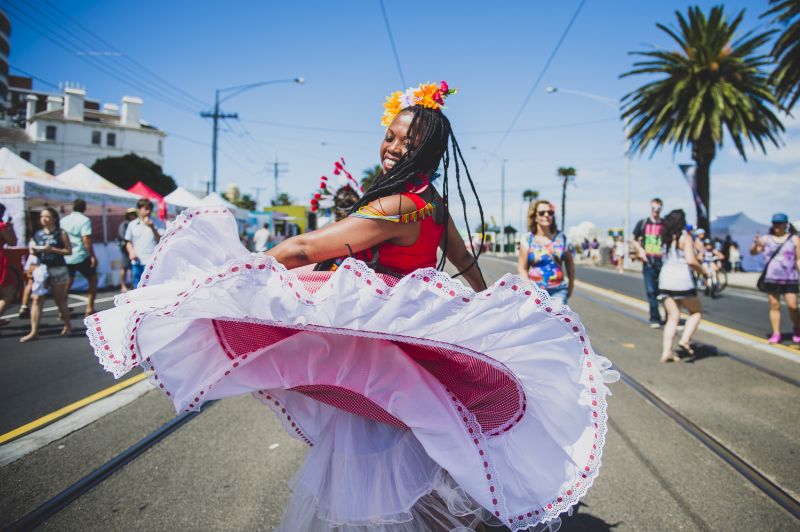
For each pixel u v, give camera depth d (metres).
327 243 1.43
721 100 18.75
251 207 61.41
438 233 1.69
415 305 1.30
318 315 1.31
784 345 6.55
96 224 13.92
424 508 1.60
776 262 6.57
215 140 26.12
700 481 3.00
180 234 1.48
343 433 1.60
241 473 2.99
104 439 3.38
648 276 7.92
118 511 2.55
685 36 20.39
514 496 1.49
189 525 2.46
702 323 8.29
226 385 1.59
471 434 1.48
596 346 6.48
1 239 6.80
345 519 1.50
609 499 2.79
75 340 6.47
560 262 5.15
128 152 62.03
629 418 3.99
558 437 1.52
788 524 2.57
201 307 1.34
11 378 4.79
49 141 58.59
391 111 1.72
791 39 14.23
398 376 1.51
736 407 4.23
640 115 22.45
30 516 2.44
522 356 1.44
